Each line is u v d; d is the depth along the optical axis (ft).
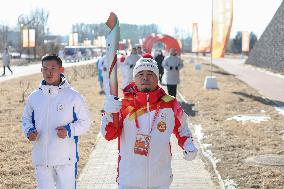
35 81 90.79
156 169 14.32
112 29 14.57
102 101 58.80
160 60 79.46
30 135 15.83
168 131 14.49
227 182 23.97
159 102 14.47
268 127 40.01
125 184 14.37
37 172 16.55
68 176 16.49
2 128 38.75
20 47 219.20
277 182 23.73
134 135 14.39
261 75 119.44
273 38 142.61
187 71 131.75
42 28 240.73
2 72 119.96
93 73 109.40
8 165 26.89
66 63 175.22
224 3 71.20
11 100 58.29
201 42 160.45
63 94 16.34
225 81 96.53
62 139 16.25
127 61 57.98
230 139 34.76
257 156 29.35
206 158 29.76
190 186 23.72
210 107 54.03
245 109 52.70
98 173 26.09
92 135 36.94
